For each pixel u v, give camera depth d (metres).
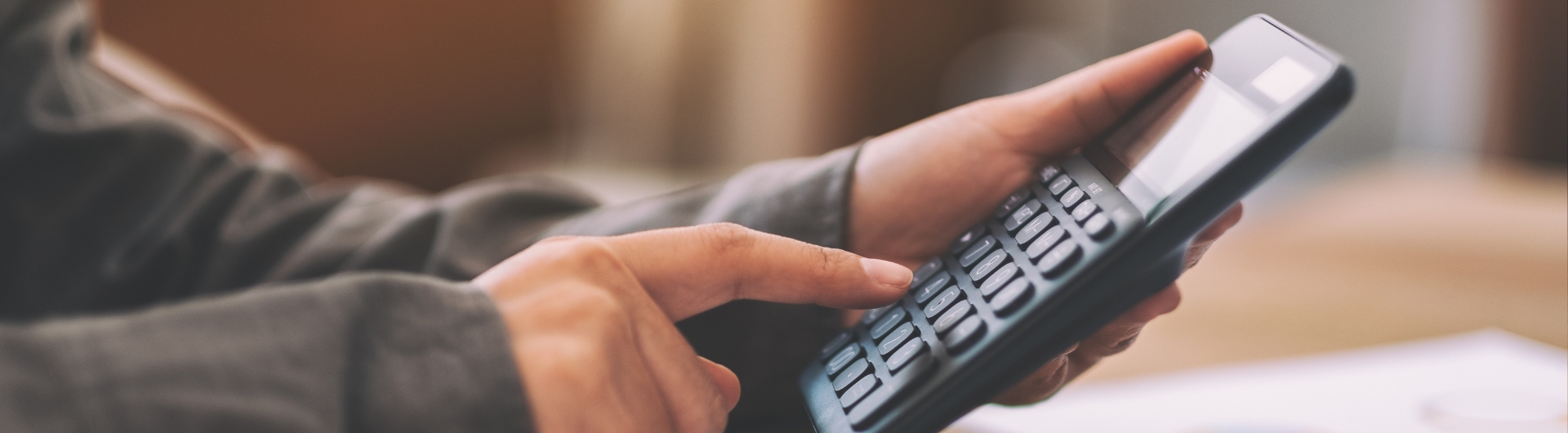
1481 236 1.04
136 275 0.60
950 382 0.43
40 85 0.62
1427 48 1.95
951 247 0.50
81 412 0.35
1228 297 0.85
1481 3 1.68
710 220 0.57
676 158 2.54
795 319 0.55
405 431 0.39
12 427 0.35
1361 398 0.59
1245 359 0.67
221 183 0.64
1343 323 0.74
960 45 2.60
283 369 0.38
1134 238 0.43
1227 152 0.43
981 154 0.56
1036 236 0.47
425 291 0.41
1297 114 0.43
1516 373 0.61
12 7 0.63
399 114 2.61
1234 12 2.28
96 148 0.62
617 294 0.43
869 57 2.51
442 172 2.69
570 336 0.41
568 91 2.77
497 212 0.62
